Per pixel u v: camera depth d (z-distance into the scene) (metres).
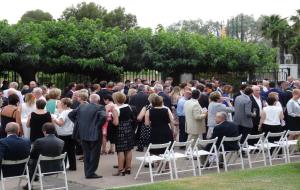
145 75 28.06
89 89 19.12
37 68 24.30
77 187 10.26
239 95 14.55
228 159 12.98
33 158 9.43
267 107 13.84
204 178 10.63
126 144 11.52
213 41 28.41
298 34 65.00
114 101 11.88
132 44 26.61
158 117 11.36
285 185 9.80
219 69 28.89
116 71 25.08
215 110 13.24
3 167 8.95
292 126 14.37
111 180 10.98
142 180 11.00
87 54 24.59
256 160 13.52
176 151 14.57
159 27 28.50
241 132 13.71
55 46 24.14
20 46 22.48
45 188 10.11
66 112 11.77
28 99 11.49
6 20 23.25
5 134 11.34
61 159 9.62
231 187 9.59
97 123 11.05
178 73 27.81
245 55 28.75
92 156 11.15
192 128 13.30
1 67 23.41
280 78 30.03
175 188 9.54
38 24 25.19
